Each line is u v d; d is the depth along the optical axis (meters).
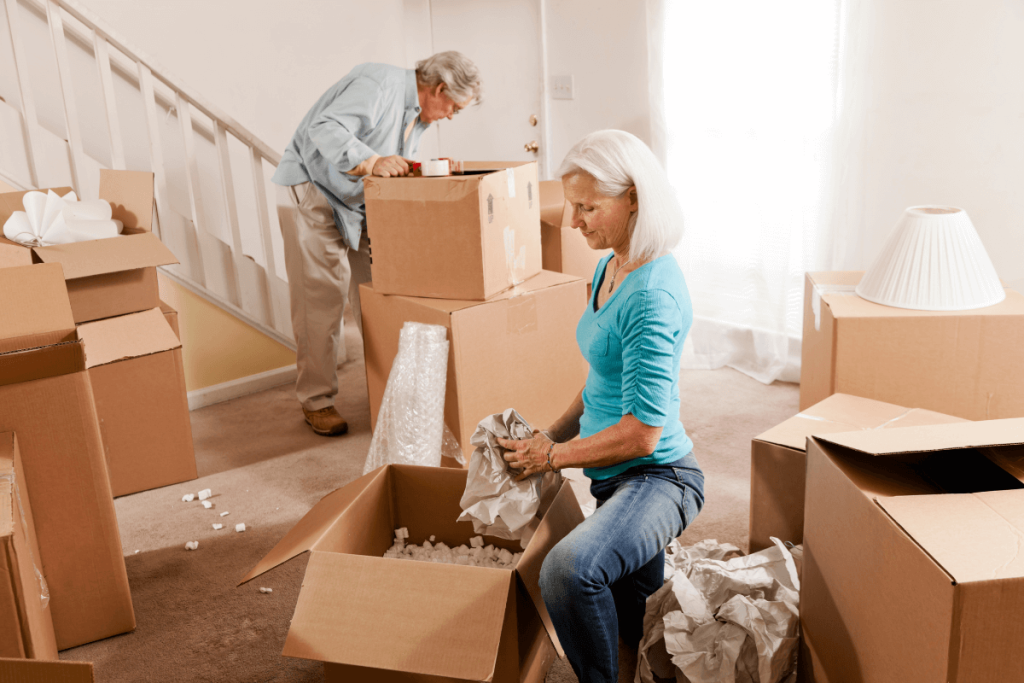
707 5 2.96
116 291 2.36
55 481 1.61
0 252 2.15
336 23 4.11
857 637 1.18
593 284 1.56
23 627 1.30
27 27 3.40
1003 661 0.93
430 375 2.21
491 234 2.21
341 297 2.79
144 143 3.75
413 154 2.78
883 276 2.12
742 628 1.45
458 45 4.32
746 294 3.13
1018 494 1.11
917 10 2.48
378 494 1.67
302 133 2.64
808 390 2.38
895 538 1.05
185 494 2.42
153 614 1.85
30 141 2.92
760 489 1.72
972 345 1.98
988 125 2.40
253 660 1.68
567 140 3.88
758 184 2.96
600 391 1.48
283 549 1.41
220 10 3.76
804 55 2.72
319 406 2.84
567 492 1.55
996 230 2.46
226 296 3.17
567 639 1.30
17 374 1.51
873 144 2.70
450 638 1.23
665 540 1.38
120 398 2.32
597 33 3.54
